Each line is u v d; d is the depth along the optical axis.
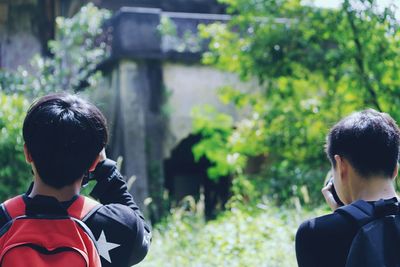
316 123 9.02
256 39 9.00
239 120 11.69
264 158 11.82
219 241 6.23
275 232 6.45
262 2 9.08
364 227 2.04
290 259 5.58
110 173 2.26
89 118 2.04
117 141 11.12
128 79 11.03
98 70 11.84
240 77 9.41
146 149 11.04
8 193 8.70
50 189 2.03
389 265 1.98
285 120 9.12
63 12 13.84
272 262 5.54
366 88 8.30
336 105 8.76
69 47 11.97
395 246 2.02
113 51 11.23
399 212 2.09
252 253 5.77
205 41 11.51
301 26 8.82
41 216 1.95
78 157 2.01
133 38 11.05
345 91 8.70
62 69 11.82
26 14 13.72
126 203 2.25
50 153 1.99
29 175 8.83
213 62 9.84
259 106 9.73
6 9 13.59
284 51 8.85
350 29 8.44
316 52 8.67
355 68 8.41
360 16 8.19
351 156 2.19
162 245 6.82
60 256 1.87
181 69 11.45
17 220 1.94
